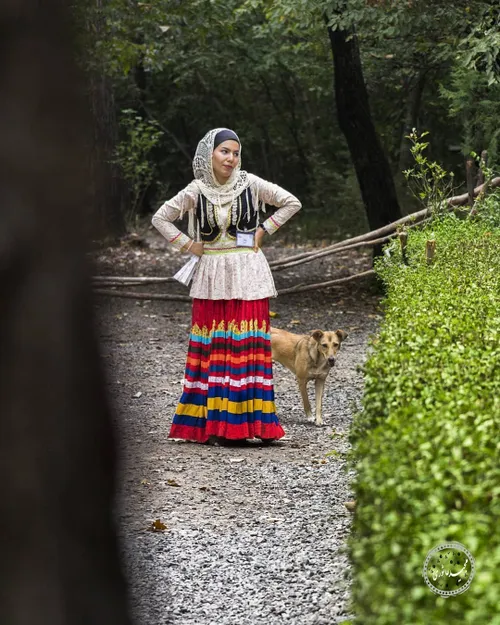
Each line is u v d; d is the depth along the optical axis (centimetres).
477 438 442
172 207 1073
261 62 3522
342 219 3156
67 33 231
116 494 252
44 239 229
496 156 2020
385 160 2222
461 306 793
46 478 234
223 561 695
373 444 466
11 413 230
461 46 1938
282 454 1018
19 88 225
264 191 1077
